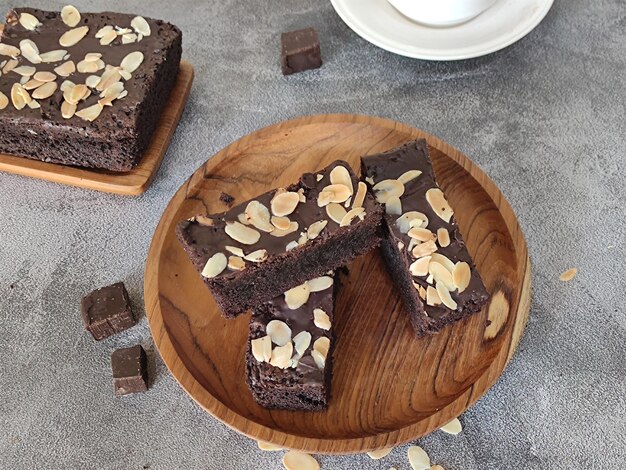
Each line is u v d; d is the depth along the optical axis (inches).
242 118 16.3
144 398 13.1
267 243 12.4
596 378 13.1
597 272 14.2
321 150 14.9
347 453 11.5
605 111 16.3
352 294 13.6
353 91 16.7
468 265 12.6
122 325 13.6
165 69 15.3
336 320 13.3
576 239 14.6
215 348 12.9
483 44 15.5
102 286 14.3
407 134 14.7
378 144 14.9
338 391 12.5
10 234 14.9
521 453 12.5
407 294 13.1
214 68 17.1
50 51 15.0
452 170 14.4
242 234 12.5
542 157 15.7
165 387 13.2
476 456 12.5
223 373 12.6
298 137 14.9
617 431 12.6
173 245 13.7
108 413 13.0
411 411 12.3
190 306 13.2
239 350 12.9
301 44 16.4
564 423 12.7
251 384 12.0
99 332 13.5
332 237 12.6
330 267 13.2
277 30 17.7
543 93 16.5
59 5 18.1
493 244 13.8
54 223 15.0
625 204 15.0
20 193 15.4
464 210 14.1
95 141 14.4
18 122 14.2
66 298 14.2
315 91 16.7
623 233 14.7
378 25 15.9
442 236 12.8
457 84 16.7
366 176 13.6
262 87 16.8
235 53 17.3
